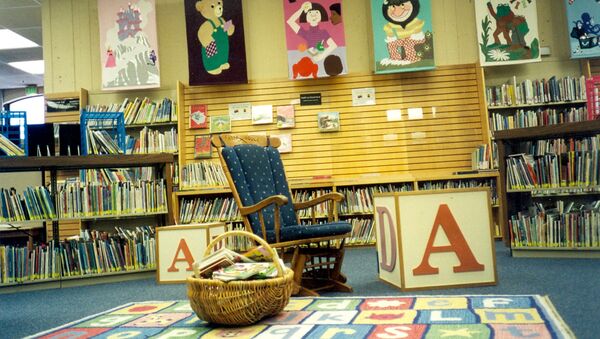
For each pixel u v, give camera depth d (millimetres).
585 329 1855
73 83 6223
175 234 3840
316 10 5824
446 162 5801
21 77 10586
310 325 2064
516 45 5625
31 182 5371
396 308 2299
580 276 2996
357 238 5438
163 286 3688
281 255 2844
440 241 2865
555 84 5531
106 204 4258
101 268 4086
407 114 5875
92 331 2199
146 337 2033
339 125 5891
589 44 5629
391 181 5418
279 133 5934
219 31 5871
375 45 5684
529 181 4207
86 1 6312
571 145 4961
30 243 3939
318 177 5781
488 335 1750
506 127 5539
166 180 4414
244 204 2951
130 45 5891
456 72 5875
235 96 6000
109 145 4352
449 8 6020
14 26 7508
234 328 2111
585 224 3838
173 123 5816
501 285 2834
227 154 3049
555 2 5969
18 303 3311
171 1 6188
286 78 5988
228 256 2330
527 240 4035
